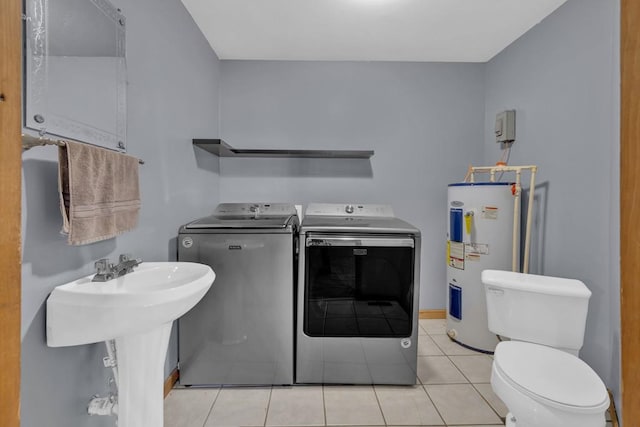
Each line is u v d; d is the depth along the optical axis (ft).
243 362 6.15
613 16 5.38
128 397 3.88
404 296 6.10
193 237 6.00
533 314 5.30
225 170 9.24
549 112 6.88
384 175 9.32
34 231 3.17
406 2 6.51
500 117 8.16
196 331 6.09
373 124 9.28
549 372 4.29
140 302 3.30
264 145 9.23
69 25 3.49
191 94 7.04
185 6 6.63
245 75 9.14
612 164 5.40
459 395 5.95
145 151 5.15
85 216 3.28
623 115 1.52
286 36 7.84
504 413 5.46
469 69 9.24
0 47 1.74
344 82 9.23
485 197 7.38
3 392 1.77
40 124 3.13
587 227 5.90
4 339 1.77
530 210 6.87
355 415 5.41
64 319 3.26
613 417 5.22
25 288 3.09
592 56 5.81
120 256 4.09
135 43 4.84
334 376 6.20
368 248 6.02
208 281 4.07
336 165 9.30
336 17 7.04
